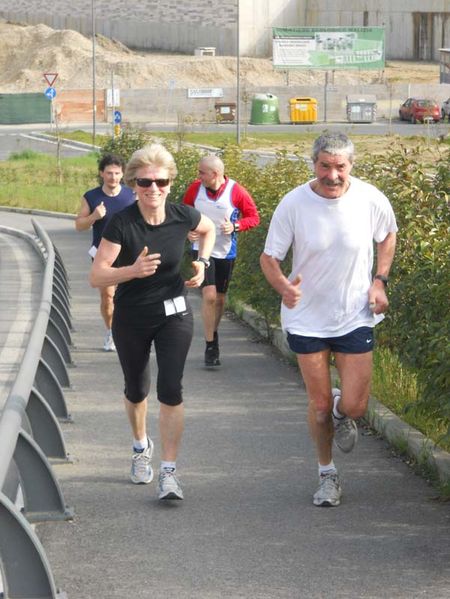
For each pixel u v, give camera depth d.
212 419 13.84
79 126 107.38
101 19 157.25
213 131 96.44
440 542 9.52
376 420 13.11
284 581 8.73
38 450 10.25
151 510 10.47
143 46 153.75
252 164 25.19
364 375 10.24
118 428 13.48
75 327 20.83
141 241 10.39
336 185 9.90
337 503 10.53
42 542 9.65
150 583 8.73
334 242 10.02
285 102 117.12
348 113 104.94
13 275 29.28
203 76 134.75
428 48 144.75
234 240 16.98
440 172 15.16
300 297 10.10
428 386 11.04
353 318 10.19
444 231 14.12
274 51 127.38
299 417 13.92
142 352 10.81
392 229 10.31
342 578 8.77
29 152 74.50
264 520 10.15
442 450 11.58
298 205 10.05
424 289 13.30
